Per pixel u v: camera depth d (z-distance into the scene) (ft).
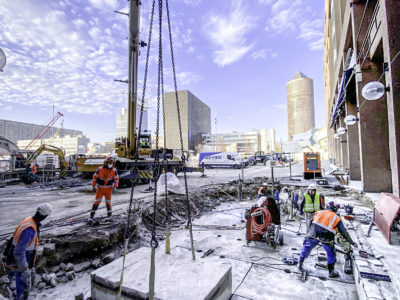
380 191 31.68
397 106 21.76
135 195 37.19
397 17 21.74
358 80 32.45
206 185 49.52
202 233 23.31
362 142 32.60
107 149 457.68
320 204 20.44
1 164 79.41
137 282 9.77
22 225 9.73
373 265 11.81
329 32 94.58
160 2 10.76
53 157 90.07
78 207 28.40
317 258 16.46
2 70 19.49
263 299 11.79
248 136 426.92
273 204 19.74
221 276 10.50
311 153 59.31
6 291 11.73
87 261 16.33
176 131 384.06
